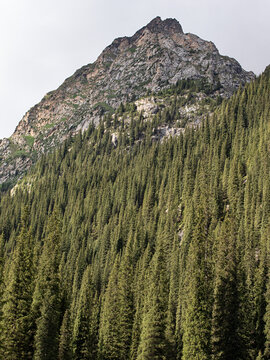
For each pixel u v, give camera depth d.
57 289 57.75
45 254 61.31
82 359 60.44
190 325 48.75
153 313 52.31
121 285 71.44
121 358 64.38
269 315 59.22
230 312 54.19
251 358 55.19
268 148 130.38
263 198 106.19
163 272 54.66
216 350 50.16
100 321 78.62
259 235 95.31
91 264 130.50
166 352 54.00
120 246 132.38
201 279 50.19
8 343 50.03
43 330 50.53
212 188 125.44
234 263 57.47
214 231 93.56
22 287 53.72
